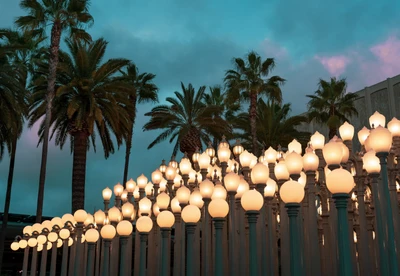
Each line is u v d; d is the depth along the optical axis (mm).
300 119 31812
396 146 7605
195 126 29359
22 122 27266
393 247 5605
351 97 34406
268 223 8062
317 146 8344
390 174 7316
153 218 11086
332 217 7539
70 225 11906
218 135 29500
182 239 9000
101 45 27203
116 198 11742
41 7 27531
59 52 27141
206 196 8023
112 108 25688
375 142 6113
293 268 5520
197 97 29438
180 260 9273
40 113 26516
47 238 13180
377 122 8219
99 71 26344
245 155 9258
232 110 43219
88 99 25797
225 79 32156
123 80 30172
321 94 34531
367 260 7301
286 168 7742
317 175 8266
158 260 10602
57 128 28750
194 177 10836
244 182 8250
